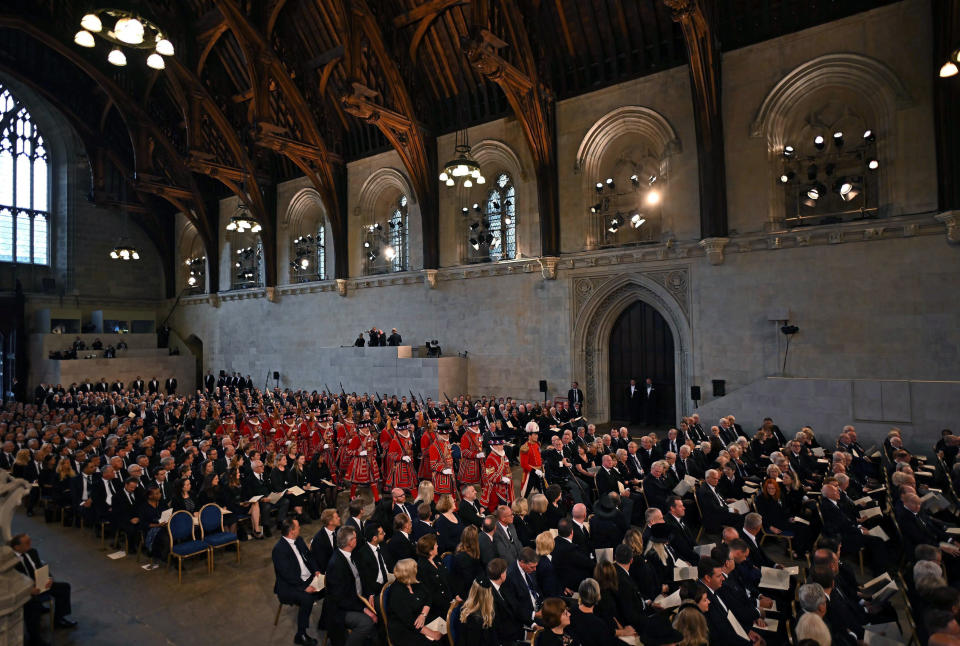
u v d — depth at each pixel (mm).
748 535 8141
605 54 21672
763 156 18719
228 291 36062
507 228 25141
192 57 24953
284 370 32875
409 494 13266
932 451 13867
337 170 29672
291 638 7613
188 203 36438
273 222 33344
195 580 9469
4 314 33844
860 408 14820
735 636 5930
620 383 23000
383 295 28625
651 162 21562
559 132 23062
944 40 15344
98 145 33938
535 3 20875
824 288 17672
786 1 18094
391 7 22562
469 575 7121
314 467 13125
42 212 36844
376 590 7105
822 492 9305
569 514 10102
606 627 5738
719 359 19422
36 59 30984
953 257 15812
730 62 19234
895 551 9688
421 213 26328
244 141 28859
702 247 19703
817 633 4758
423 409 20797
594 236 22719
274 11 22750
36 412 22641
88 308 37844
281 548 7730
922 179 16250
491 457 12461
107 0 8719
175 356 37188
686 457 12383
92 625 7945
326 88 27359
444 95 25516
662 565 7520
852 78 17344
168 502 10984
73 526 12484
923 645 5781
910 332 16375
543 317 23531
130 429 17672
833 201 18422
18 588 5594
